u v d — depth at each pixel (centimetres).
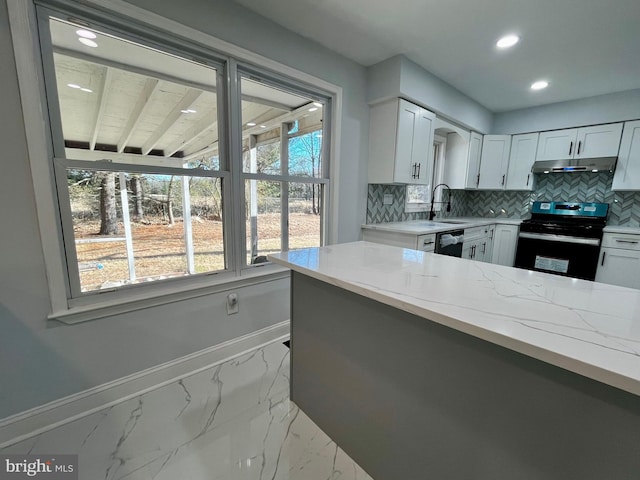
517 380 71
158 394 163
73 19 132
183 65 170
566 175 374
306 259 130
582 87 296
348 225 277
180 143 172
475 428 81
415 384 95
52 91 130
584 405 61
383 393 106
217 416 148
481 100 343
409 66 246
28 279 129
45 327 135
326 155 252
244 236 207
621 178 310
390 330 101
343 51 234
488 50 229
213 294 191
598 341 58
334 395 130
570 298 82
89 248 146
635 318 69
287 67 204
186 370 183
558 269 333
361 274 106
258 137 207
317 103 240
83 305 145
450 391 85
